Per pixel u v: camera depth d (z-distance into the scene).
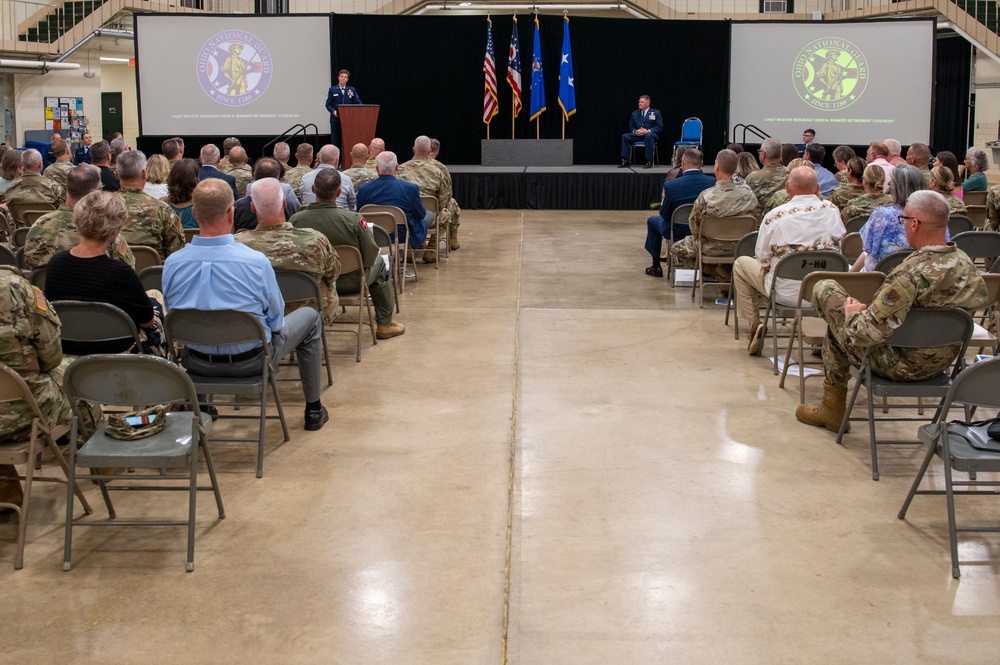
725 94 16.22
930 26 15.34
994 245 6.54
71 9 21.27
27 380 3.45
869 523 3.78
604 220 13.18
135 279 4.11
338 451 4.54
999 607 3.15
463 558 3.47
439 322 7.13
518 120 17.00
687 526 3.74
